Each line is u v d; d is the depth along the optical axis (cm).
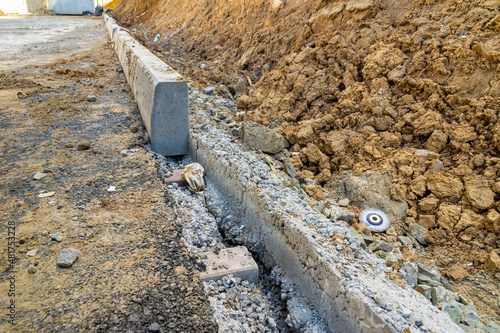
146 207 327
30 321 200
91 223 295
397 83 502
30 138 462
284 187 346
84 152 431
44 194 335
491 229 337
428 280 296
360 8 623
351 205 410
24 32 1612
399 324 190
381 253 324
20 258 250
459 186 372
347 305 219
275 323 249
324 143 497
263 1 912
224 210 377
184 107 446
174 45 1251
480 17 486
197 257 287
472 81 443
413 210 387
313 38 679
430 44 500
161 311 214
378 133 478
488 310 280
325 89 583
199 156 445
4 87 673
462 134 411
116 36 1069
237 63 845
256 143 498
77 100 618
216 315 235
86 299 218
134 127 505
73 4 3181
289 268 284
